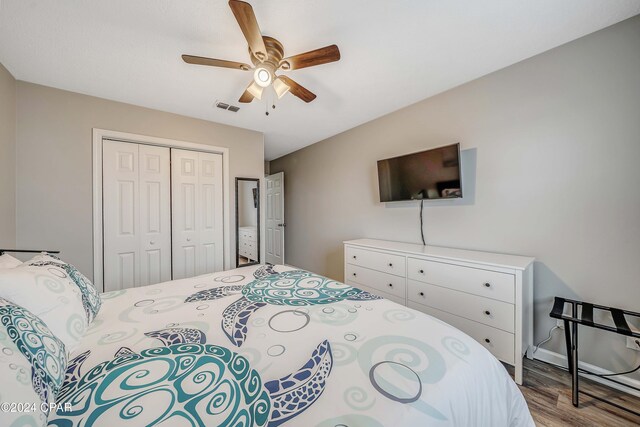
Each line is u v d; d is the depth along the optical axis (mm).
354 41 1602
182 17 1372
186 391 634
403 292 2232
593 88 1602
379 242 2752
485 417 813
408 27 1488
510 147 1952
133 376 674
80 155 2229
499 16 1422
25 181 2010
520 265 1606
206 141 2928
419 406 667
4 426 459
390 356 849
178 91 2211
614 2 1343
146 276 2586
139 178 2551
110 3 1270
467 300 1815
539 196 1830
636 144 1479
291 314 1187
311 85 2158
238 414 593
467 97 2170
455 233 2311
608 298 1577
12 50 1635
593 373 1583
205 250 2959
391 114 2789
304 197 4230
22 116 1999
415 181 2455
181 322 1134
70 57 1718
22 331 683
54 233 2125
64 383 713
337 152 3541
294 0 1272
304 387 713
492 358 989
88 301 1164
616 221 1547
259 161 3375
